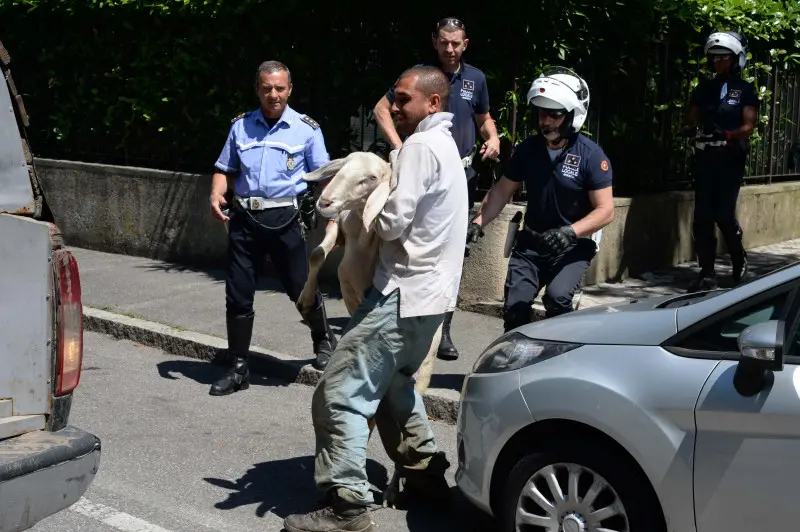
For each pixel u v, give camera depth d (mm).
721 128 8359
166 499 4910
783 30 10781
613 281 8992
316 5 9023
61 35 11273
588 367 3928
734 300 3781
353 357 4309
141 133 10586
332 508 4383
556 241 5508
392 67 8789
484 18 8211
